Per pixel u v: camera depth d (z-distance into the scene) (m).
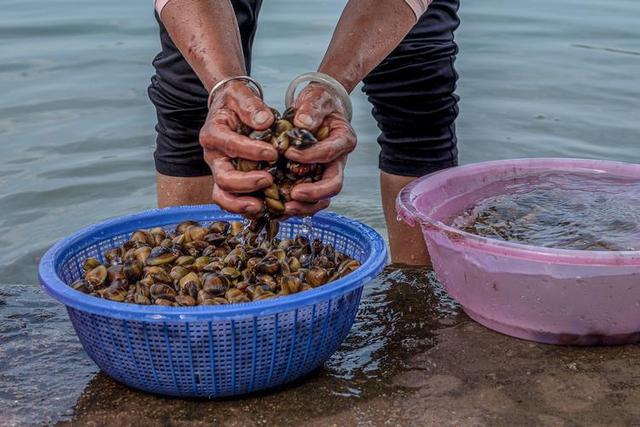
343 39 2.35
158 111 3.05
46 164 4.32
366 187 4.19
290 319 2.10
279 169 2.10
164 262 2.42
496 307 2.45
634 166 3.02
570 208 2.80
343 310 2.22
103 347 2.17
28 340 2.55
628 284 2.27
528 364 2.35
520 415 2.13
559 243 2.56
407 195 2.71
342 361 2.39
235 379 2.15
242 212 2.09
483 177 2.98
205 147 2.10
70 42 6.19
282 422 2.12
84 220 3.85
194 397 2.21
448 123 3.14
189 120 2.99
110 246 2.61
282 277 2.31
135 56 5.87
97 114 4.90
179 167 3.10
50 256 2.34
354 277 2.14
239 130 2.09
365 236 2.49
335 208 3.98
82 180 4.18
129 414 2.17
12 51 5.95
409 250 3.27
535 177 3.05
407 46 2.90
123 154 4.45
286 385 2.27
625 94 5.24
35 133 4.64
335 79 2.27
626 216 2.71
